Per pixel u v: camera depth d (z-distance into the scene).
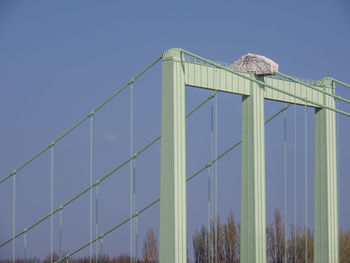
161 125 75.44
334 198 97.31
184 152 75.25
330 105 97.50
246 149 86.12
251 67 86.38
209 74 80.00
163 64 76.38
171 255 73.31
